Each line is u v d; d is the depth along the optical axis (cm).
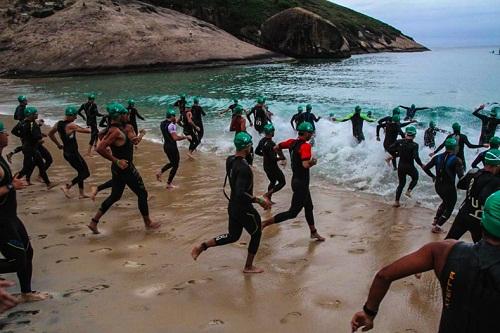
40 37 4438
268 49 5762
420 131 1434
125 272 554
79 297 491
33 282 528
